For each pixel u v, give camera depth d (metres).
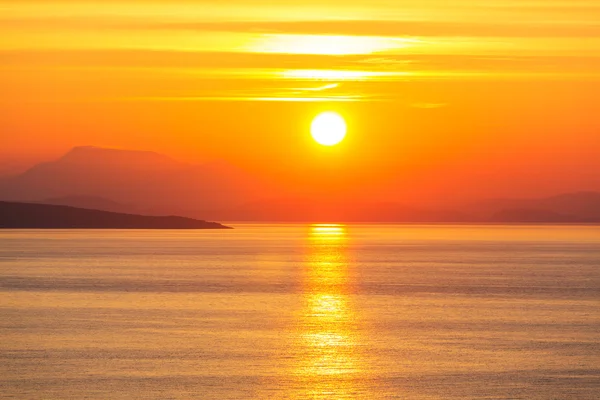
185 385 112.69
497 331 159.38
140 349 137.38
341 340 148.00
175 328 161.25
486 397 107.75
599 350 138.00
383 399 106.75
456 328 163.62
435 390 111.12
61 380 115.06
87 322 169.75
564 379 117.19
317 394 108.94
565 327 165.25
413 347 140.88
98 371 120.44
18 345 140.62
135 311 189.88
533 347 140.88
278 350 137.38
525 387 112.56
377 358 131.12
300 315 183.62
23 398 106.31
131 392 109.00
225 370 121.75
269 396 107.75
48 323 168.00
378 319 177.12
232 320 174.12
